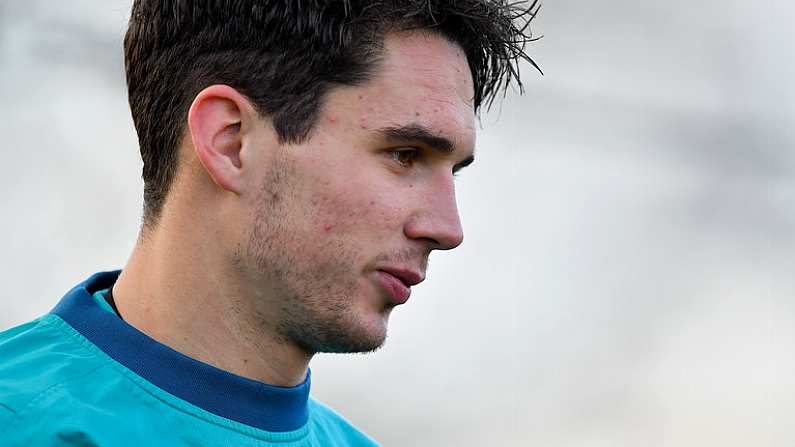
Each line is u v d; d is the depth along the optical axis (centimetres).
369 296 531
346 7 525
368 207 525
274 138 527
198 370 533
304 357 559
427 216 534
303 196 523
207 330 539
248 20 534
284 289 527
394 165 533
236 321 539
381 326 536
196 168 538
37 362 532
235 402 539
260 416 547
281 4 528
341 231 523
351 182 523
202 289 538
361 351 539
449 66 547
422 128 528
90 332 545
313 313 528
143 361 532
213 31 541
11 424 498
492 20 584
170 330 540
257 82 530
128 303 556
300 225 523
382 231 527
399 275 534
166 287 544
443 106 535
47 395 511
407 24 540
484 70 592
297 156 524
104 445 499
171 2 555
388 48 534
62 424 500
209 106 531
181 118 544
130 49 573
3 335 568
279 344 547
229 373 538
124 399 521
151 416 521
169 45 554
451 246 540
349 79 526
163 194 551
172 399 527
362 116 526
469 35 565
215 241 534
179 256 541
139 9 571
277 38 529
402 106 528
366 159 527
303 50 526
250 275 530
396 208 528
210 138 529
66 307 563
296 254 523
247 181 528
